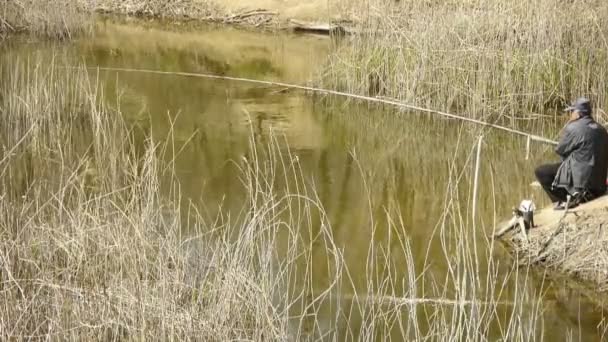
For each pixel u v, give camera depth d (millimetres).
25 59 17578
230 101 15219
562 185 9242
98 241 7258
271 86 16453
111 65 17797
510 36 14430
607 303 7941
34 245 7238
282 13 23281
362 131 13609
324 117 14367
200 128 13328
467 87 14312
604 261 8352
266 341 6312
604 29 14258
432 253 8773
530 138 12305
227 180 10766
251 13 23578
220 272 6820
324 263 8281
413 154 12453
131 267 6793
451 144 12969
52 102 12594
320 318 7145
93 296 6508
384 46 15391
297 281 7754
